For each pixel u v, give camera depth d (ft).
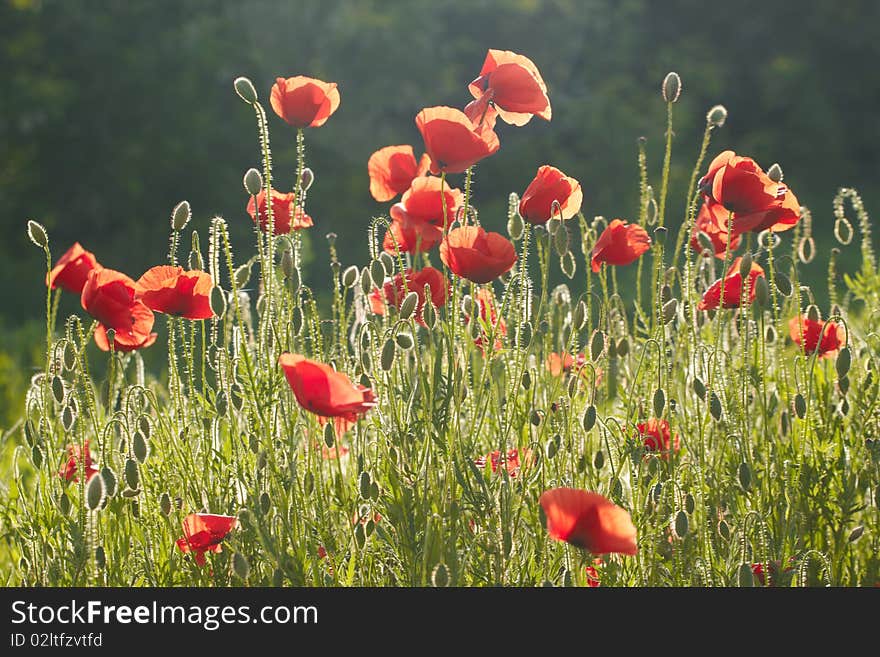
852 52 72.38
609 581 10.39
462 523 10.22
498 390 11.25
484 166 60.03
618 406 12.53
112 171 49.78
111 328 10.71
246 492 10.92
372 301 12.14
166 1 51.37
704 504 10.87
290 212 11.29
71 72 50.26
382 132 56.49
